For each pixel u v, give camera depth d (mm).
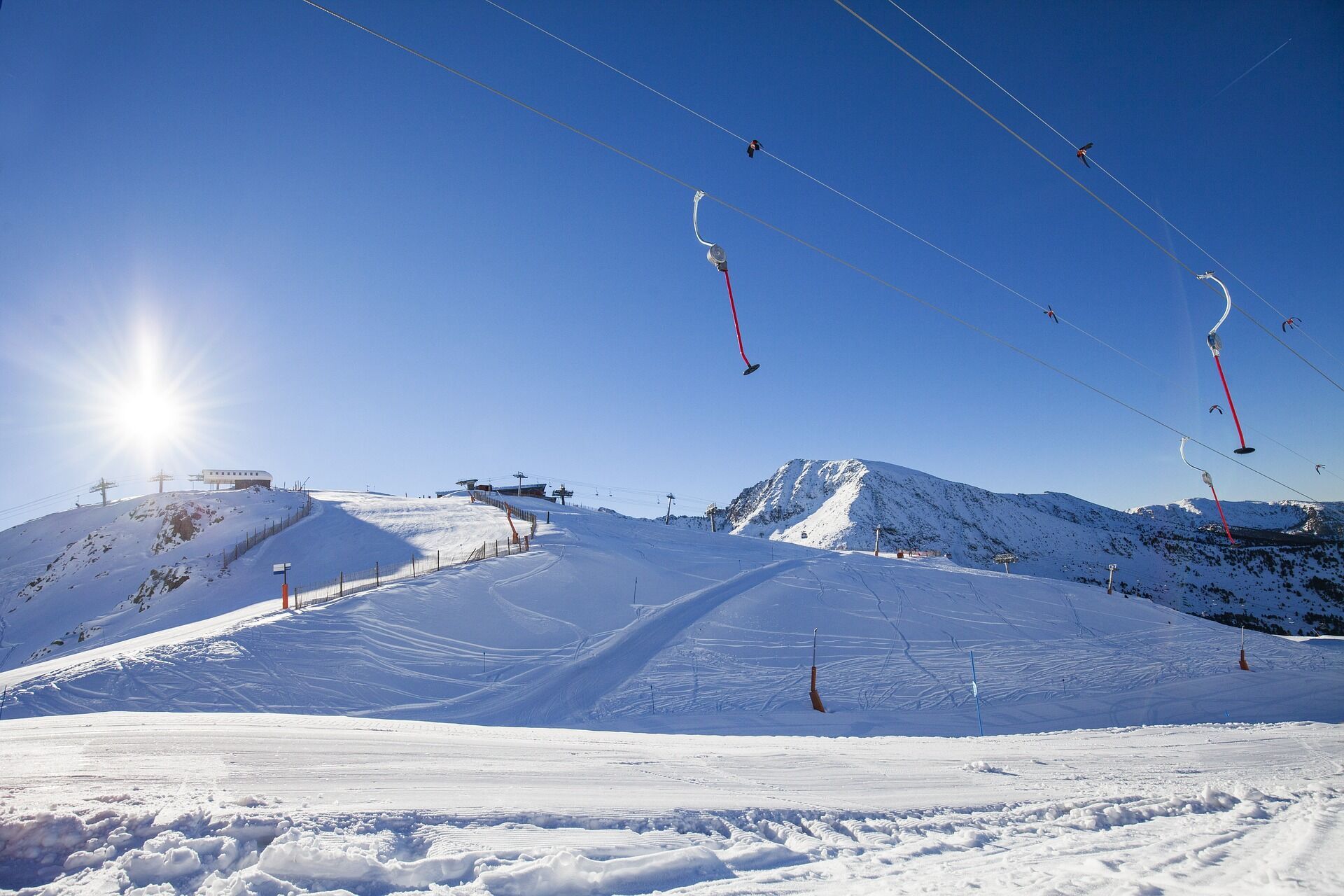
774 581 46156
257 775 9039
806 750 13164
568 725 24875
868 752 13461
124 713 13820
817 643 36344
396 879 5902
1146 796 10305
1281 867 6809
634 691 28703
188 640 27656
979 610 44406
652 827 7766
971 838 8125
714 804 8805
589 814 7961
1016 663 36062
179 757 9914
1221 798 10188
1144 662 37875
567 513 74312
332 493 96188
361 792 8414
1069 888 6176
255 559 56406
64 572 65250
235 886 5543
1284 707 32031
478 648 31672
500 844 6805
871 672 33125
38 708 21688
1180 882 6395
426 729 13727
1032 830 8633
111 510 83188
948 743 15523
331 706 24547
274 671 26031
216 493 78750
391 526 63250
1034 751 14383
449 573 39781
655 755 11945
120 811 6684
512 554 45438
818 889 6230
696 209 9164
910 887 6254
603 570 44125
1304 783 11586
